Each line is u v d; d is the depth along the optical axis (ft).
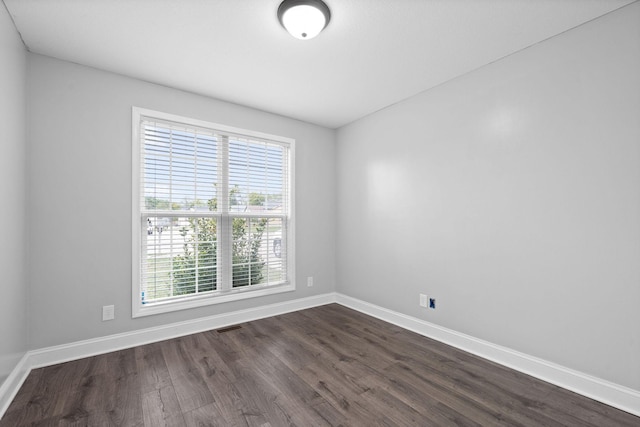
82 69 7.98
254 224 11.25
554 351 6.75
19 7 5.83
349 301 12.51
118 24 6.38
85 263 7.95
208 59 7.77
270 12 6.04
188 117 9.62
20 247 6.75
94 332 8.05
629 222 5.79
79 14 6.05
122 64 7.98
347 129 12.77
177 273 9.55
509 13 6.01
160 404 5.93
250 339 9.13
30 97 7.30
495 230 7.84
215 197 10.29
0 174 5.66
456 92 8.77
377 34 6.72
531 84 7.16
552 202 6.80
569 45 6.55
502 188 7.70
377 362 7.70
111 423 5.38
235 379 6.84
